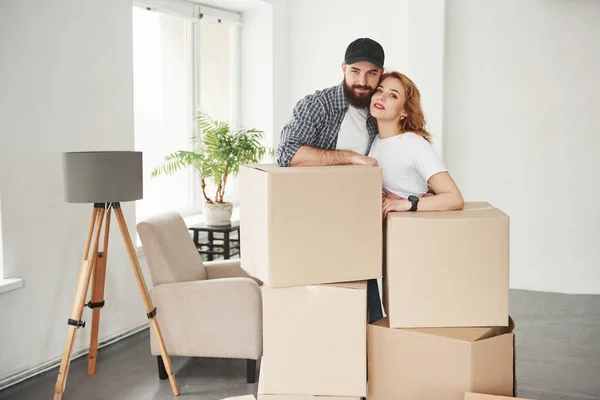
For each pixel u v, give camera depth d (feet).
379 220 6.54
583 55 17.56
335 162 7.43
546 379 11.78
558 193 18.08
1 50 11.02
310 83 19.84
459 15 18.39
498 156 18.45
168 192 17.63
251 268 6.79
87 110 12.85
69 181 10.26
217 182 15.92
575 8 17.51
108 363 12.58
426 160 7.23
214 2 18.20
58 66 12.12
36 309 11.94
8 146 11.26
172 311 11.44
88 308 13.09
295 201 6.23
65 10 12.21
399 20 18.66
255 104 19.65
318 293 6.47
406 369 6.45
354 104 7.67
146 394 11.09
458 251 6.37
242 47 19.60
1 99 11.07
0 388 11.25
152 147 16.93
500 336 6.33
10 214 11.37
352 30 19.22
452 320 6.45
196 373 12.10
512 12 17.97
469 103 18.56
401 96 7.50
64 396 10.99
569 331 14.70
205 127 16.58
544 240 18.33
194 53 17.93
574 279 18.16
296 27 19.83
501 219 6.38
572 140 17.84
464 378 6.20
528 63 17.98
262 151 16.46
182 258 12.05
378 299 7.75
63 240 12.47
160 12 16.29
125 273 14.06
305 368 6.58
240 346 11.34
